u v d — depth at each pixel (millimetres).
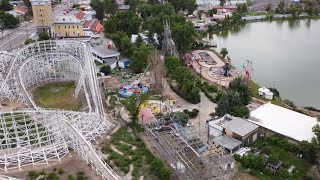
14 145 95875
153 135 100438
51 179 83312
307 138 97250
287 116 109188
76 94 126438
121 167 88938
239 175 86812
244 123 102500
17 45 185000
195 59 171375
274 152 94938
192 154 92188
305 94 139375
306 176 85188
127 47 167625
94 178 83125
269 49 194875
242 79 128500
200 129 107812
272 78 154625
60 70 142750
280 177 85188
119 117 115625
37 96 128625
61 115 95062
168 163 90125
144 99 115125
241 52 189250
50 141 96312
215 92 133875
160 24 186250
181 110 119000
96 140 101125
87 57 130250
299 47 197750
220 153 90562
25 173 86062
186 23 182000
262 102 125500
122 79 145000
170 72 144500
